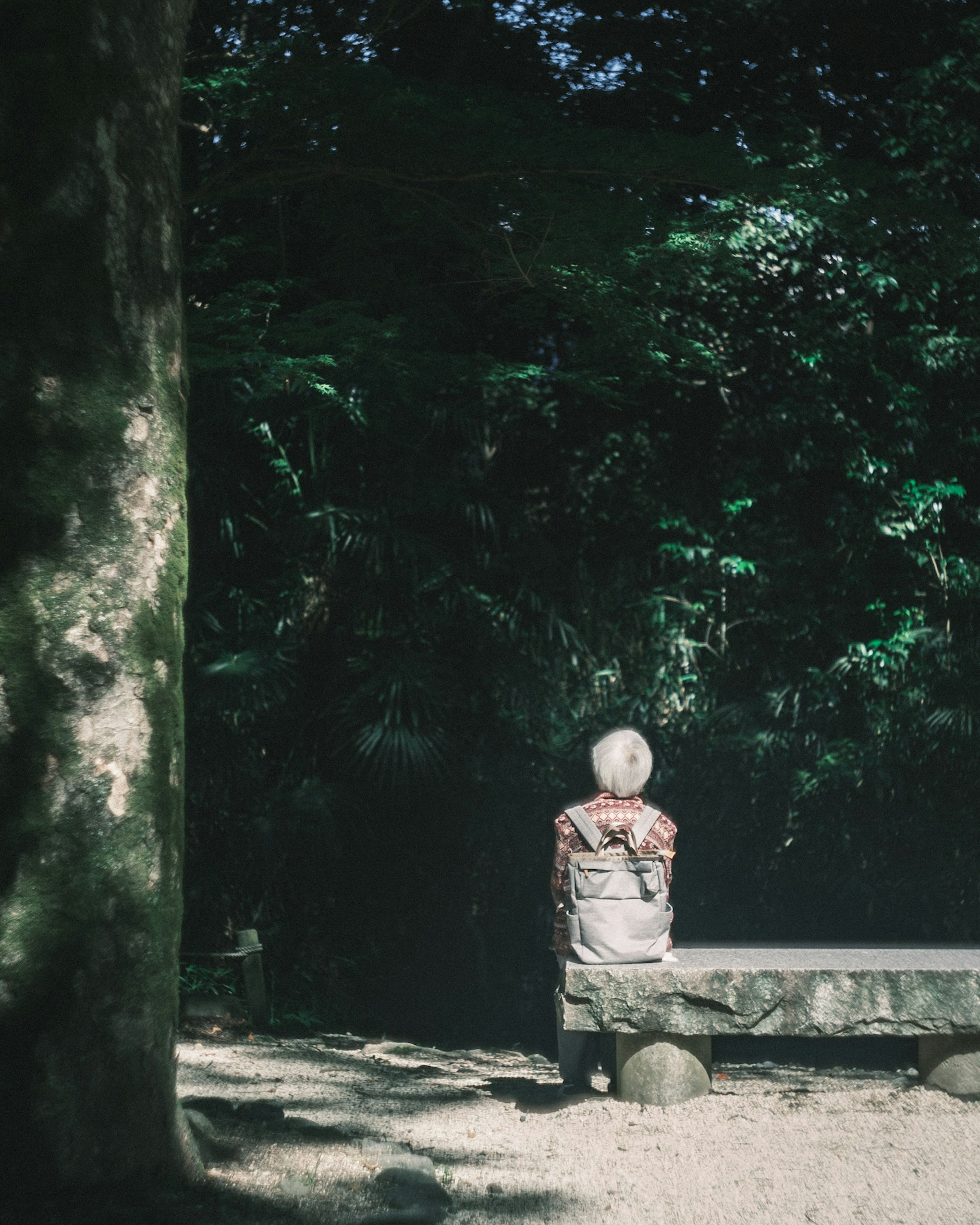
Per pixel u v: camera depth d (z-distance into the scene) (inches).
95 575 101.1
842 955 183.6
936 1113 158.4
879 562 389.4
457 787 409.1
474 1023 414.9
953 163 392.2
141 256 106.4
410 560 385.7
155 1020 104.2
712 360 294.7
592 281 269.7
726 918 418.3
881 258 375.6
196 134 346.0
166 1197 100.8
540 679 409.4
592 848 173.5
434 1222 109.5
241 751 375.2
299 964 385.1
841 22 430.9
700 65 436.1
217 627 367.6
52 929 97.8
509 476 432.1
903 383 384.5
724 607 412.8
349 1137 140.6
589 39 422.0
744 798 412.8
